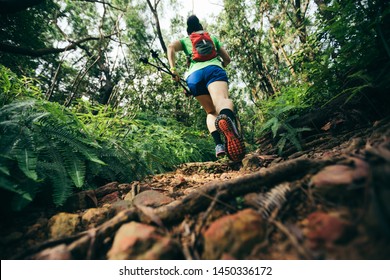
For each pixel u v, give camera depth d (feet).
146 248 3.00
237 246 2.82
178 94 24.64
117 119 11.33
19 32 24.08
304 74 10.27
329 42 8.78
